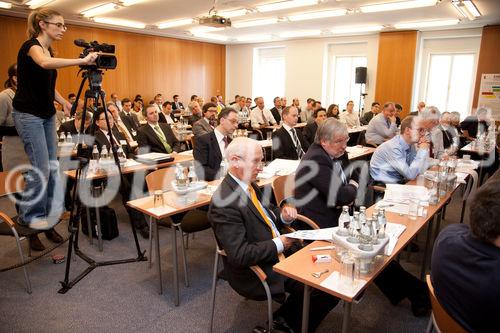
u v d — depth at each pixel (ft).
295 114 13.96
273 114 29.76
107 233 10.71
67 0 21.15
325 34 31.89
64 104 8.63
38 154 8.08
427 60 29.53
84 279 8.49
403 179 9.61
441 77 29.43
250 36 34.47
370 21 25.76
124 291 8.02
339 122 7.13
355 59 33.19
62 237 10.41
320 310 5.77
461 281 3.59
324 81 34.53
